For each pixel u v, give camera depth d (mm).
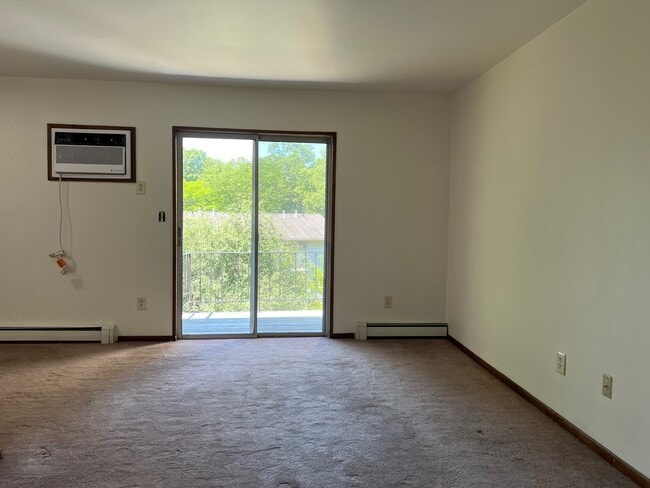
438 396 2842
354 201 4148
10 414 2500
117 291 3959
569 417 2385
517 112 2953
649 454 1858
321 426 2410
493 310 3279
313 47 2969
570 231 2387
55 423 2396
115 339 3959
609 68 2094
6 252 3844
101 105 3852
